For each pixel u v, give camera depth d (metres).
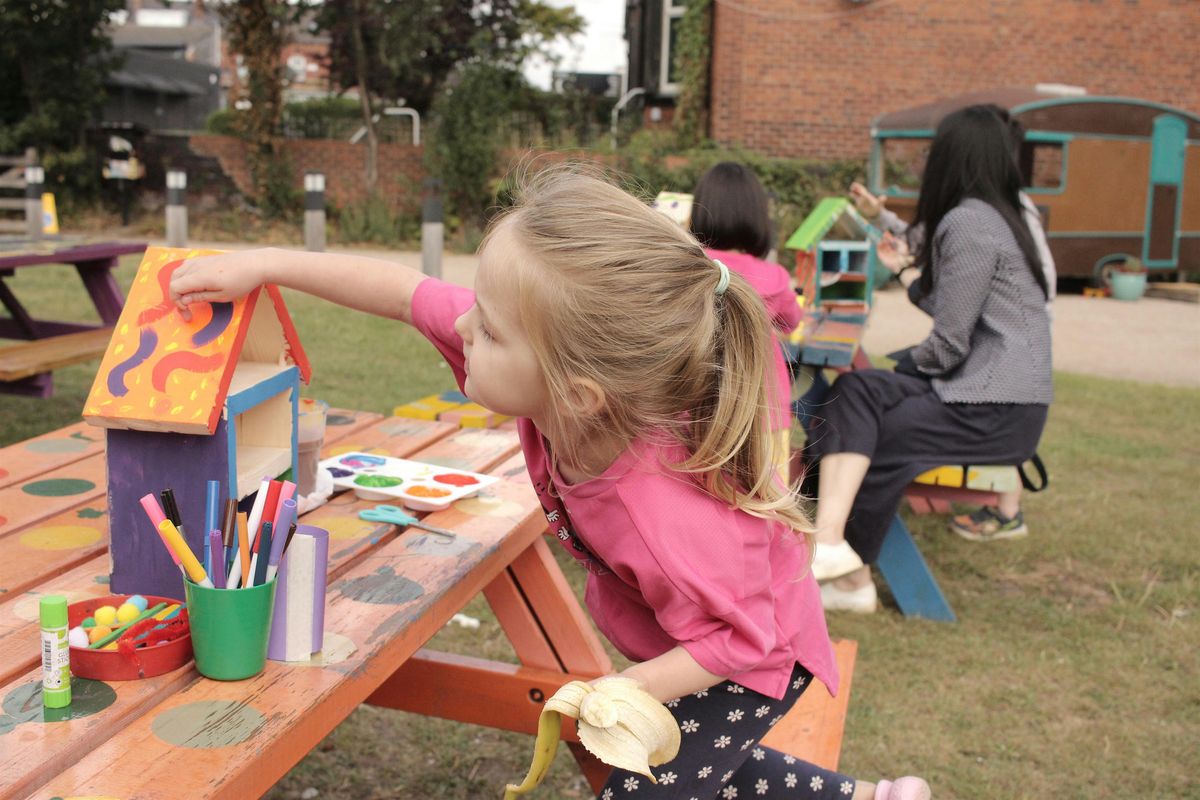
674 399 1.26
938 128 3.26
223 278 1.38
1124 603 3.27
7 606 1.38
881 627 3.12
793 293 3.13
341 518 1.77
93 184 14.16
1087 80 13.18
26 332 5.29
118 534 1.39
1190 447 5.11
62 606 1.12
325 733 1.23
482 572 1.67
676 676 1.24
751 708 1.47
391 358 6.04
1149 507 4.19
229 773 1.04
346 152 14.23
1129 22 13.05
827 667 1.51
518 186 1.38
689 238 1.33
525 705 2.02
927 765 2.38
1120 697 2.72
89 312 7.24
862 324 3.94
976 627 3.12
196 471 1.36
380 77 14.73
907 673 2.82
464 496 1.92
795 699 1.53
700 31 13.99
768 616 1.31
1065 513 4.10
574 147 13.36
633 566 1.27
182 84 23.66
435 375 5.67
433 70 14.88
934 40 13.15
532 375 1.25
